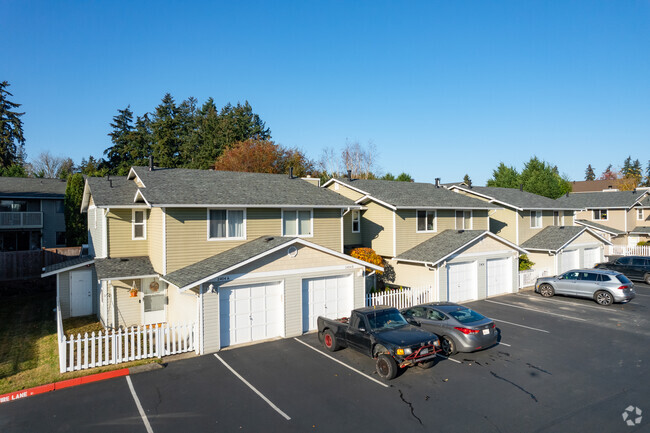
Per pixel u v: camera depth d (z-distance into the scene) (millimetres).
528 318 19656
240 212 19734
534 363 13656
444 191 31797
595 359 13992
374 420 9891
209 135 59250
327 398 11117
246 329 16203
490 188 38500
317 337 16875
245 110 65375
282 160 53688
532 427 9492
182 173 22297
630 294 22078
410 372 12953
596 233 33250
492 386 11820
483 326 14211
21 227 35625
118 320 18938
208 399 11109
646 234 44312
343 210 23422
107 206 18234
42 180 42750
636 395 11125
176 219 17891
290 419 9977
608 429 9367
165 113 68250
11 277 26391
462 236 25141
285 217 21219
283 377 12602
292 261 17000
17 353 14977
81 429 9602
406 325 14180
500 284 26078
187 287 14383
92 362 13289
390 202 25500
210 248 18781
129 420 10000
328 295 18344
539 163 59250
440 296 22578
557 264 30438
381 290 24500
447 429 9445
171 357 14516
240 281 15703
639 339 16219
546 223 36000
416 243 26484
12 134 45688
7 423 9898
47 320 20047
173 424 9789
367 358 14312
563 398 10992
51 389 11797
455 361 13914
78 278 21312
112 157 61906
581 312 20828
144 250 20375
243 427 9602
